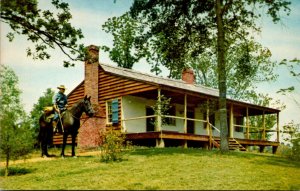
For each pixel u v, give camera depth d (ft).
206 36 88.02
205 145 98.17
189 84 125.90
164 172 47.73
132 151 72.33
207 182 41.22
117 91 96.89
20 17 60.54
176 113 109.09
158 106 84.69
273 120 169.37
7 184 42.91
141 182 41.19
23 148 52.29
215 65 185.88
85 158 63.21
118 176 45.24
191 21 85.87
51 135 70.28
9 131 51.11
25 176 48.42
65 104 67.67
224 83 73.61
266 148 151.94
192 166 52.90
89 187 38.83
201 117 117.70
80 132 86.58
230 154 69.26
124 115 95.55
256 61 162.40
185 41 87.20
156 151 71.05
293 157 76.33
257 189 38.40
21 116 54.19
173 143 103.91
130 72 109.09
